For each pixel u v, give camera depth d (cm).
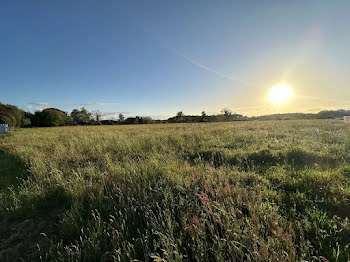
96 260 231
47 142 1188
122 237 250
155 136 1209
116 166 539
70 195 378
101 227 276
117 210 321
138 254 231
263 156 602
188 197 334
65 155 776
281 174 425
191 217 279
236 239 224
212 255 217
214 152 659
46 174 522
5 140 1470
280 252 200
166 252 201
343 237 236
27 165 632
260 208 283
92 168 532
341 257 202
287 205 310
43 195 388
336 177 385
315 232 237
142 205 322
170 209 310
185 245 236
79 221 305
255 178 411
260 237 221
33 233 294
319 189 346
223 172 445
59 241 272
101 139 1235
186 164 530
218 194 327
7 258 246
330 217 273
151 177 441
